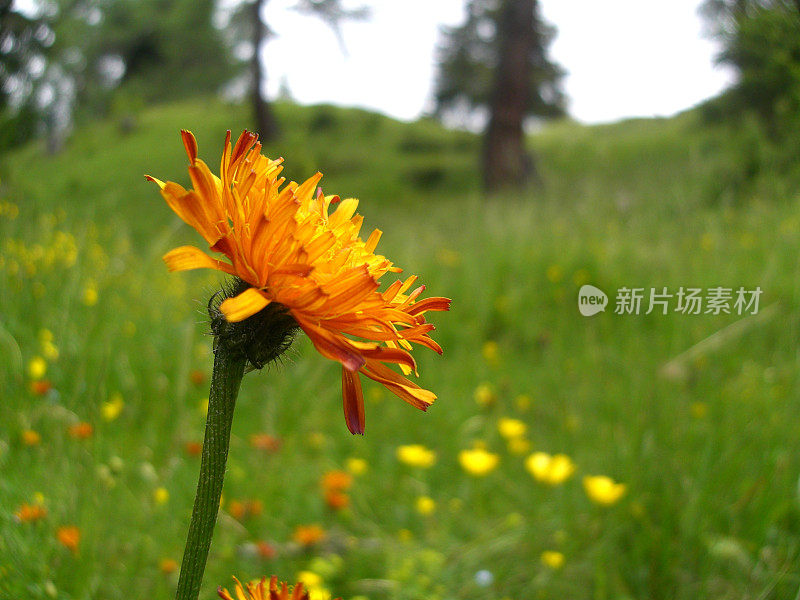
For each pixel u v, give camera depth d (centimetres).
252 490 255
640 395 294
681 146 1404
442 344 473
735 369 342
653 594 204
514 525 244
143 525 205
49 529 168
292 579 208
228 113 2767
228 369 84
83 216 433
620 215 690
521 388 395
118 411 253
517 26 1510
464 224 767
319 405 342
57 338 272
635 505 229
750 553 206
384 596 210
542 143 2530
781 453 235
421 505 250
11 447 209
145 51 3022
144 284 408
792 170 552
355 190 2214
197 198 80
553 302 519
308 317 82
